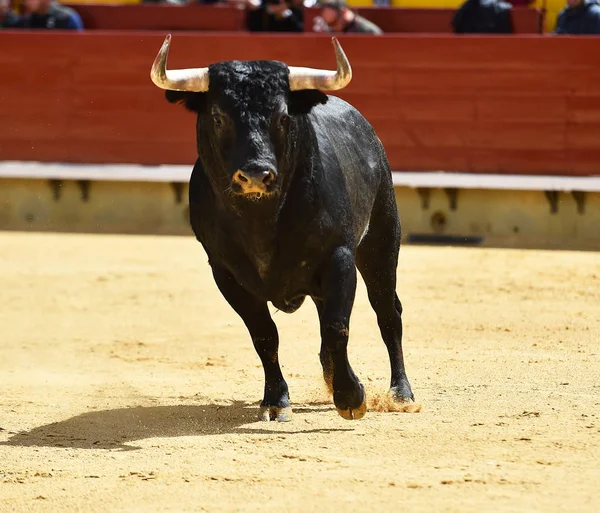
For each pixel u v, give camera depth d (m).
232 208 14.12
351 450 13.43
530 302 25.91
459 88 37.12
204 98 14.12
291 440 14.05
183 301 26.70
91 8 42.81
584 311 24.75
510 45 36.72
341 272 14.49
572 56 36.44
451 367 19.14
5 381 18.77
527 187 36.09
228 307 26.08
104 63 38.88
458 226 37.03
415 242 36.38
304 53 37.66
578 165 36.69
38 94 39.31
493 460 12.83
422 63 37.25
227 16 41.69
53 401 17.11
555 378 18.03
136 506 11.37
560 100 36.66
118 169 38.78
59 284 28.77
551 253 33.41
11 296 27.25
